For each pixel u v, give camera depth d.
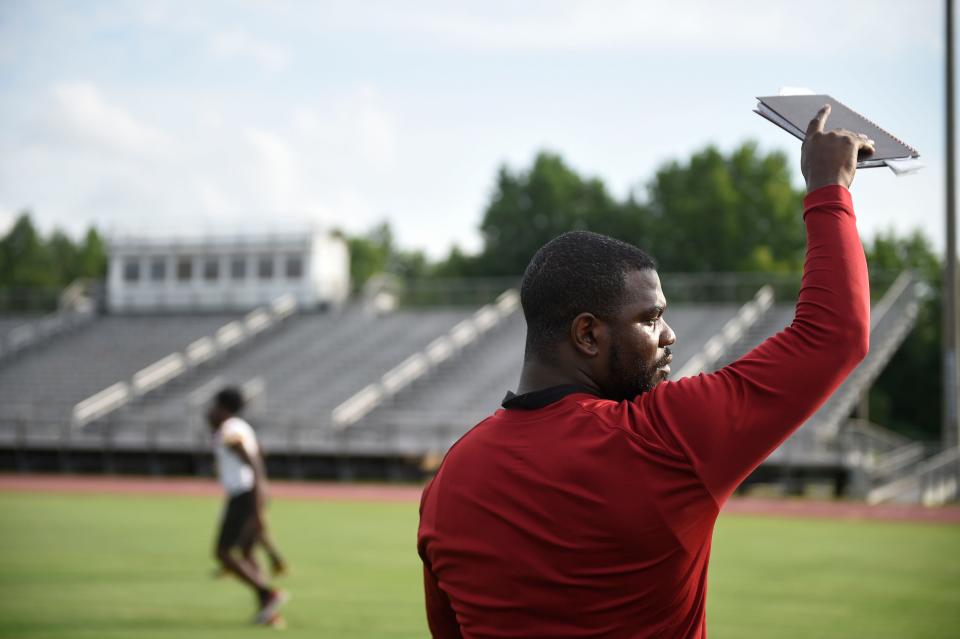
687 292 34.31
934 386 46.38
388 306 40.31
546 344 1.98
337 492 23.89
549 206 69.56
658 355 1.97
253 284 43.47
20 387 37.16
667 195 64.62
